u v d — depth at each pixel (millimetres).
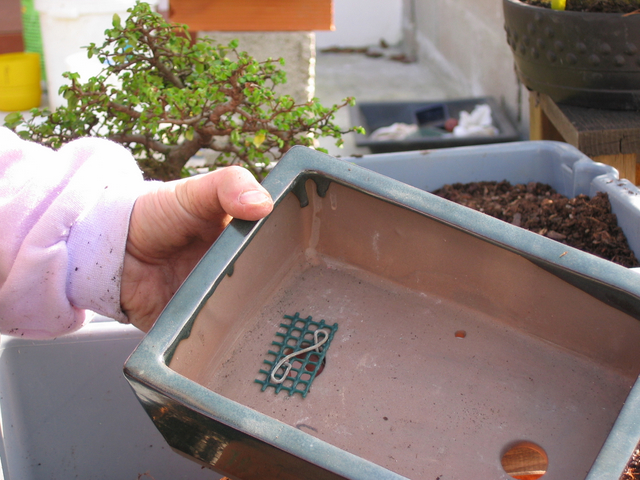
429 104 2520
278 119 1101
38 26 2514
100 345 921
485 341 720
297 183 716
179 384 503
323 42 4195
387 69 3652
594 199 1242
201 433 514
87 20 1967
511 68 2291
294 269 793
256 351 707
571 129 1352
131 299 755
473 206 1352
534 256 648
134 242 720
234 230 629
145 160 1240
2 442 878
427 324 741
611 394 656
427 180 1465
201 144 1206
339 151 2305
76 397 942
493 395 668
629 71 1275
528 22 1350
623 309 626
